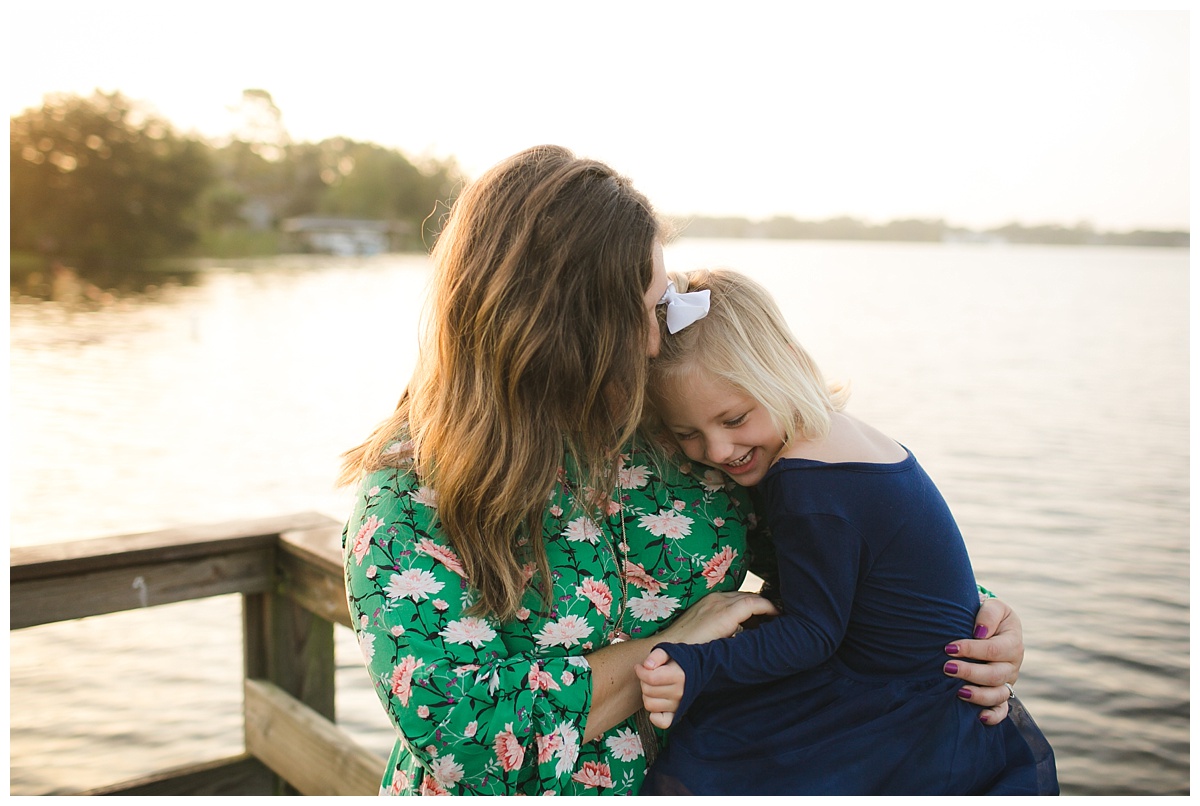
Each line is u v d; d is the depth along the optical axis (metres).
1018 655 1.35
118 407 16.42
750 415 1.32
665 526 1.36
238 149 68.56
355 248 72.31
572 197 1.16
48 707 5.32
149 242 60.97
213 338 27.09
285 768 2.25
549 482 1.18
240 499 10.71
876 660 1.36
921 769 1.28
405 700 1.12
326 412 16.77
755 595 1.39
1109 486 11.16
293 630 2.33
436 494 1.20
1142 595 7.52
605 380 1.19
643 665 1.25
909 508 1.33
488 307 1.15
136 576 2.07
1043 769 1.34
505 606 1.19
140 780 2.27
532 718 1.16
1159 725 5.30
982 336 28.45
